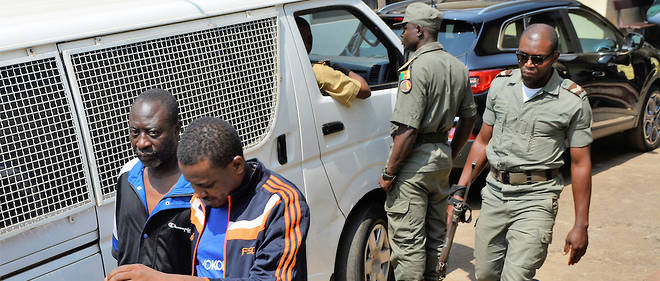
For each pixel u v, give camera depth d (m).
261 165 1.81
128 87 2.40
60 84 2.19
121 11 2.45
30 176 2.11
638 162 6.47
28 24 2.19
